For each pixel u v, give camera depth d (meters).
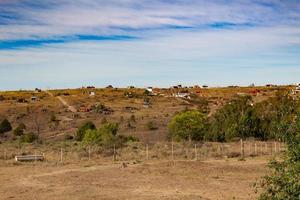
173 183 27.89
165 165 34.56
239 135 59.38
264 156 40.78
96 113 124.25
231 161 37.66
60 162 38.28
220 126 60.56
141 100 163.25
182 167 33.56
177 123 60.28
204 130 60.62
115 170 33.28
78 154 43.16
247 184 27.14
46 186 27.31
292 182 9.73
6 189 26.52
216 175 30.56
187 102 157.62
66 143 56.16
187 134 59.53
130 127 89.88
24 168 35.16
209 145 50.94
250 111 61.25
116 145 49.91
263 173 30.97
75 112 127.69
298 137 10.13
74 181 28.88
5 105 142.25
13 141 64.62
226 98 170.00
